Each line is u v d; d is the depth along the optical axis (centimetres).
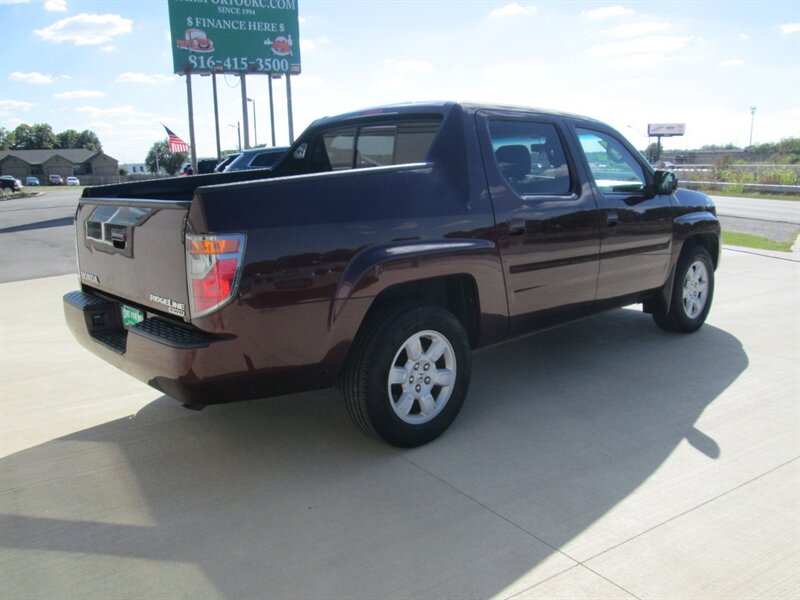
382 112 432
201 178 470
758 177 3434
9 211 2708
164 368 303
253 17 2677
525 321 417
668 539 274
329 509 300
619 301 496
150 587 247
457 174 371
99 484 324
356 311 323
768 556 263
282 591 244
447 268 354
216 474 334
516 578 250
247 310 296
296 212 307
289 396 443
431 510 298
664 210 511
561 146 442
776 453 351
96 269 376
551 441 368
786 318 638
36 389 457
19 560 264
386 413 341
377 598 239
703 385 454
